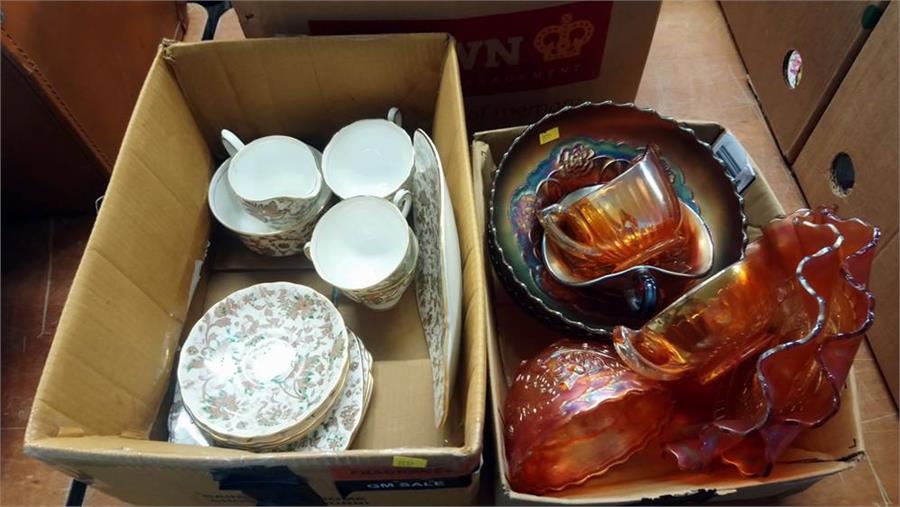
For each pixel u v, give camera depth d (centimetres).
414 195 66
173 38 94
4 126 69
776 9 80
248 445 55
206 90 67
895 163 62
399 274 61
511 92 74
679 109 85
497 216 61
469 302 52
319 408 56
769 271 49
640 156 61
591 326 57
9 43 64
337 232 64
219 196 70
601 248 58
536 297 58
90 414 50
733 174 65
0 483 67
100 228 53
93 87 76
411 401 61
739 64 89
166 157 63
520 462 51
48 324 77
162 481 48
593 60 70
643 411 51
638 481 53
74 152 76
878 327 66
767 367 44
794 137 78
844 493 61
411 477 47
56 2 70
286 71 66
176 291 63
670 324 49
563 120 63
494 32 66
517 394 54
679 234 58
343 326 60
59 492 66
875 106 64
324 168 68
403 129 71
